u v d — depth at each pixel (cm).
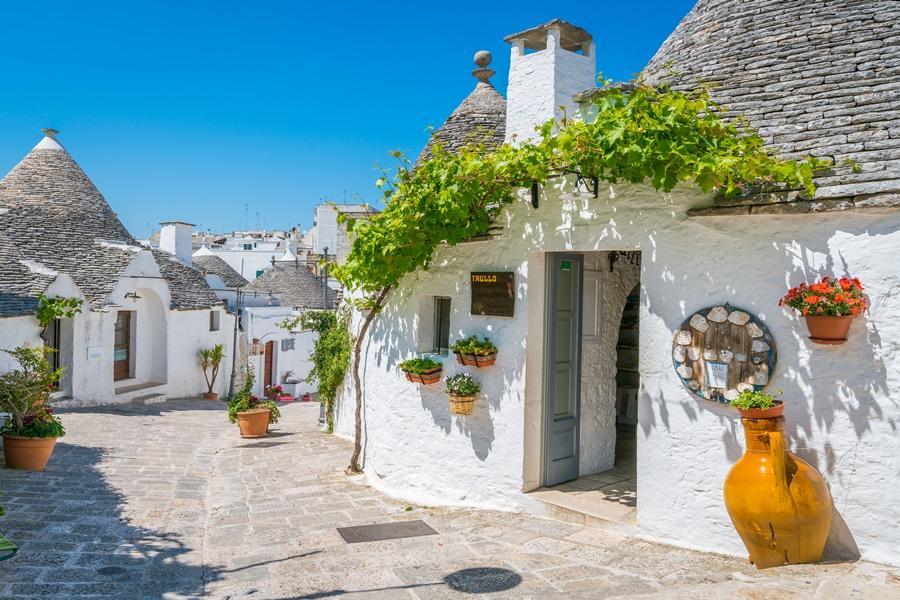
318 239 3584
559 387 751
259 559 602
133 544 647
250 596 509
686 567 523
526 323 709
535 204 691
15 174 2142
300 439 1331
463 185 696
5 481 861
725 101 645
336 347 1342
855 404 505
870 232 502
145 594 516
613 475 782
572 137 596
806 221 527
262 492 879
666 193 593
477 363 730
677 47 773
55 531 672
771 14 710
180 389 2223
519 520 681
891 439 492
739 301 554
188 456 1146
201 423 1614
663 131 543
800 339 527
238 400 1408
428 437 810
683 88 687
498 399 732
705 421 569
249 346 2514
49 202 2077
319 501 819
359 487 888
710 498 565
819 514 485
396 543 630
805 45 658
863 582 445
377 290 913
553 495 705
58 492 830
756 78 654
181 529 706
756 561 510
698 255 575
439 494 791
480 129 972
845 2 676
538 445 729
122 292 1909
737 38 711
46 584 528
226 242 5891
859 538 502
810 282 524
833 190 507
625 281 844
